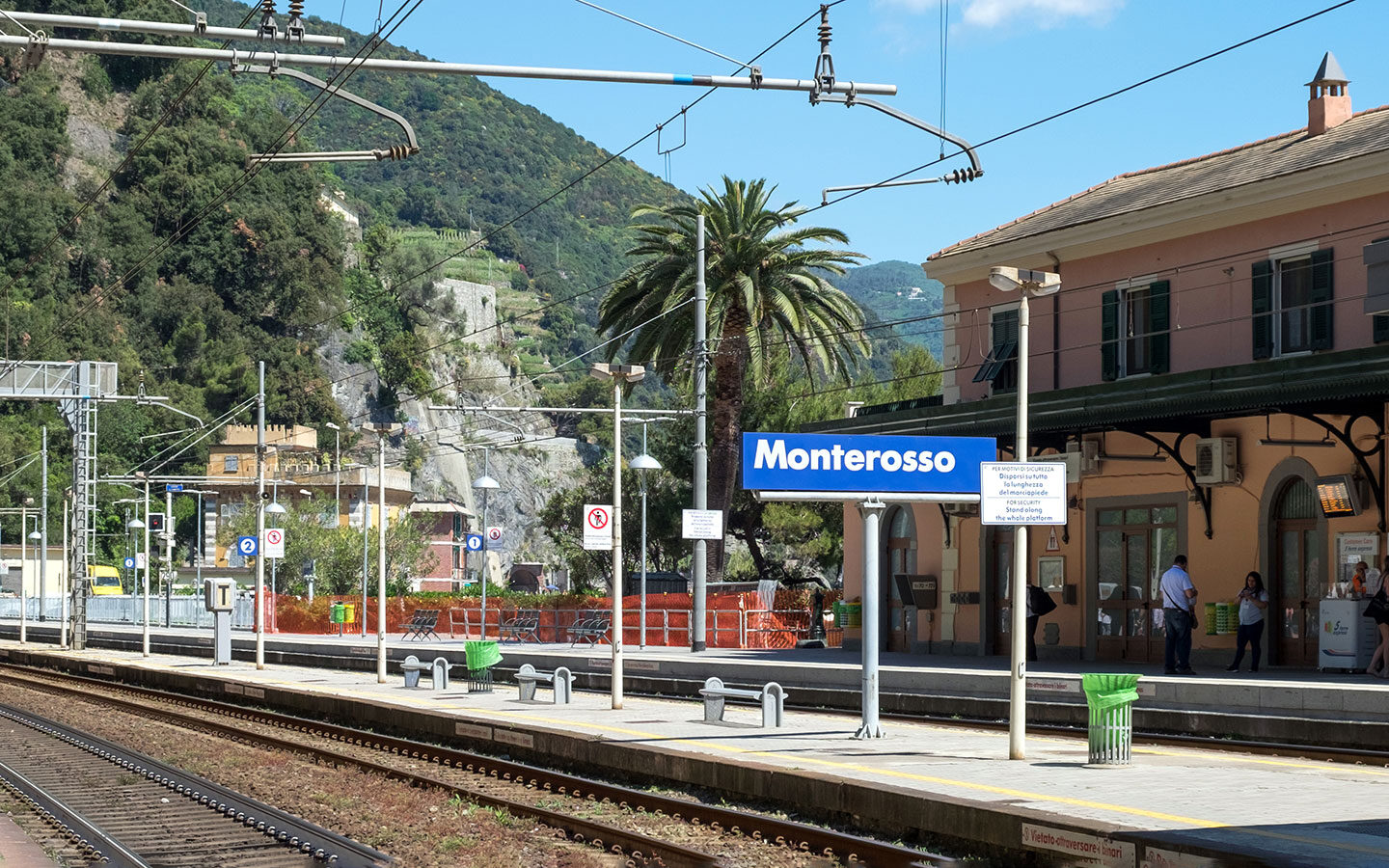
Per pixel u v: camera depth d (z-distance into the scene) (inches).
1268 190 1039.6
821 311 1729.8
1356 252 986.1
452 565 4576.8
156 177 5398.6
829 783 536.1
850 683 1028.5
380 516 1252.5
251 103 6259.8
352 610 2415.1
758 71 600.7
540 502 6338.6
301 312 5467.5
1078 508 1216.2
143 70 5994.1
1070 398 1082.1
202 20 551.5
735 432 1748.3
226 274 5398.6
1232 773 561.0
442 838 515.2
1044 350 1254.3
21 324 4589.1
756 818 510.0
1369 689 721.6
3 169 5098.4
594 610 1867.6
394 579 3292.3
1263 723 742.5
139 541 4443.9
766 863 458.0
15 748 862.5
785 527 2440.9
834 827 530.3
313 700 1104.8
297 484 3991.1
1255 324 1058.7
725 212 1672.0
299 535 3216.0
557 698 1005.8
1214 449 1057.5
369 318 6058.1
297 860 478.9
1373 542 951.0
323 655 1656.0
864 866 448.5
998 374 1284.4
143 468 4650.6
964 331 1354.6
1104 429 1110.4
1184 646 952.3
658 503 2600.9
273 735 920.9
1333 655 934.4
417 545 3358.8
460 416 6343.5
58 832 532.1
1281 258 1046.4
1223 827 418.6
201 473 4739.2
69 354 4645.7
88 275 5059.1
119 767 761.6
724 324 1710.1
